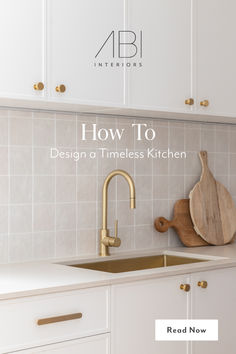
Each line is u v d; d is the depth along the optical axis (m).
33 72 2.17
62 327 1.98
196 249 3.01
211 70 2.79
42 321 1.91
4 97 2.10
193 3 2.71
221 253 2.83
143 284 2.22
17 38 2.12
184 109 2.68
